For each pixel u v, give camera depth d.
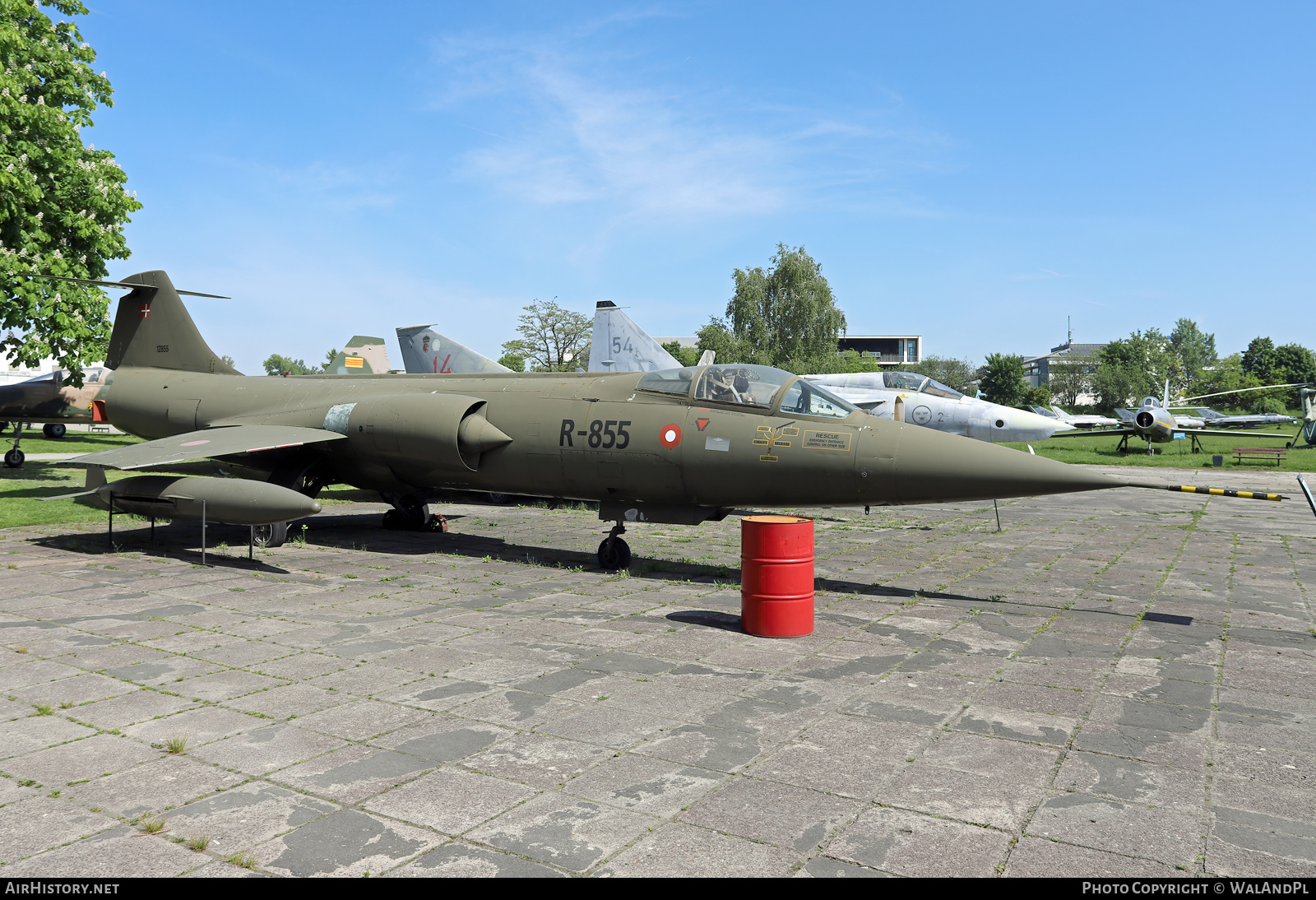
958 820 3.84
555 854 3.51
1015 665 6.45
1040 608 8.53
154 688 5.76
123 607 8.30
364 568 10.71
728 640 7.18
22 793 4.09
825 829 3.74
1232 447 47.62
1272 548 12.92
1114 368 106.31
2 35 18.81
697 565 11.16
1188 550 12.65
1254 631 7.57
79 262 21.03
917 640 7.21
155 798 4.05
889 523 16.23
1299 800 4.07
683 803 4.02
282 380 14.97
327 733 4.93
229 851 3.53
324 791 4.13
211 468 22.75
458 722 5.12
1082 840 3.65
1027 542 13.54
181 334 16.38
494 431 11.38
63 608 8.25
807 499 9.61
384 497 13.83
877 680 6.02
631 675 6.14
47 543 12.43
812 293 57.12
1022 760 4.55
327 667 6.28
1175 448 45.34
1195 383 129.50
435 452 11.66
